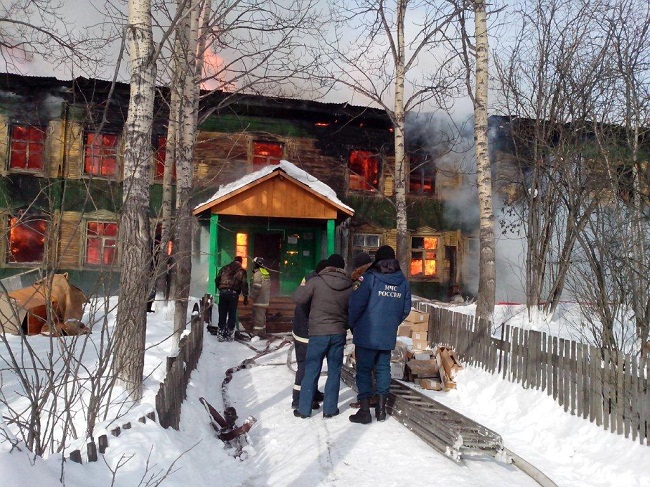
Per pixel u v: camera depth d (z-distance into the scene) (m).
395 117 13.91
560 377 6.26
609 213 7.98
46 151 17.23
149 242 5.33
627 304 7.02
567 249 10.99
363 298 6.11
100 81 16.83
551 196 11.92
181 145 10.42
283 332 14.22
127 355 5.23
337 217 16.34
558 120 11.91
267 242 17.89
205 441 5.39
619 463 5.01
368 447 5.34
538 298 11.69
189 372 7.11
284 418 6.32
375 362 6.34
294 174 15.72
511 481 4.68
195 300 14.28
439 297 19.97
